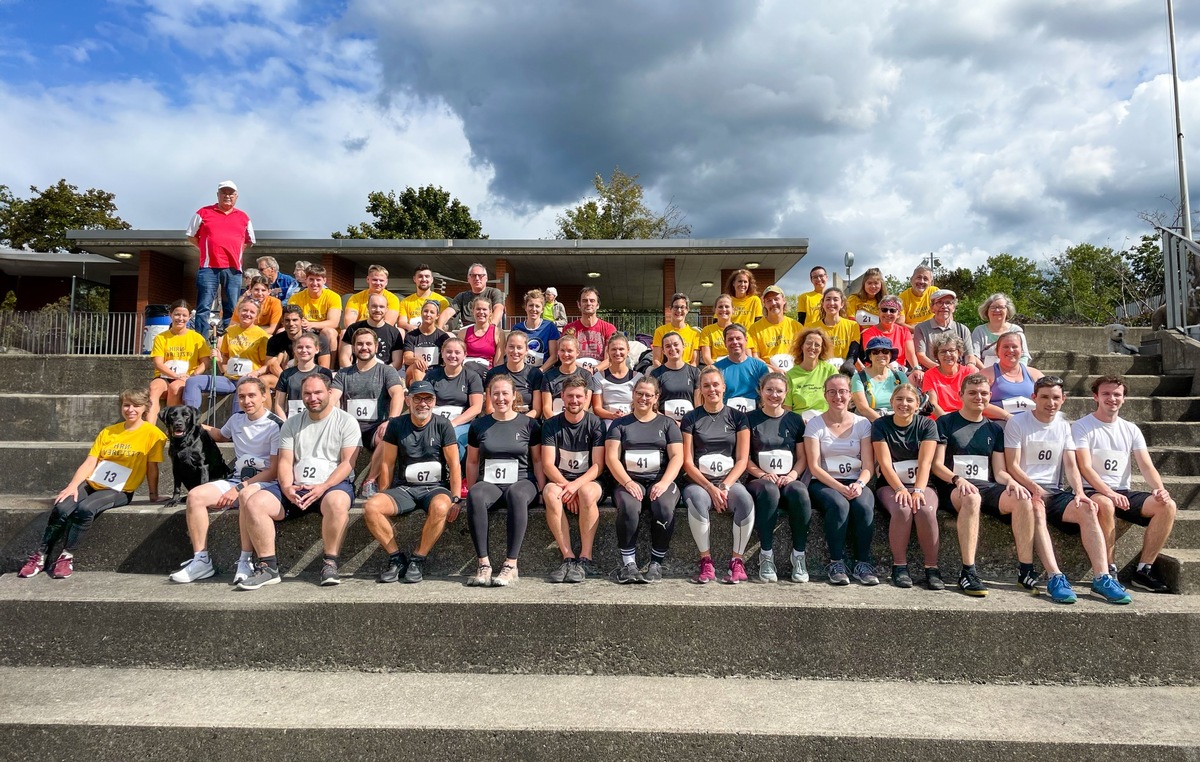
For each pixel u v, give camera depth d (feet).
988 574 13.65
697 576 13.65
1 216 88.58
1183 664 11.12
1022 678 11.17
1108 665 11.14
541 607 11.60
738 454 14.67
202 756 9.43
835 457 14.16
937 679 11.24
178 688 10.84
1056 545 13.52
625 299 69.82
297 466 13.98
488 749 9.37
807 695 10.64
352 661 11.67
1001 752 9.09
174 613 11.79
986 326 19.98
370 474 15.78
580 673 11.52
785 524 13.99
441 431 14.37
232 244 24.70
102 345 40.73
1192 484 15.35
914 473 13.80
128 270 61.87
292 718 9.68
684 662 11.45
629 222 111.45
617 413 17.21
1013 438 13.78
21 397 21.30
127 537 14.21
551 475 14.20
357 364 17.72
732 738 9.23
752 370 17.69
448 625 11.66
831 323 20.47
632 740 9.29
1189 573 12.48
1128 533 13.47
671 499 13.56
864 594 12.26
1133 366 23.68
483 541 13.11
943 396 16.84
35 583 13.14
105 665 11.80
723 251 49.65
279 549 14.05
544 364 19.98
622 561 13.34
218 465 15.12
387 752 9.39
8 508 14.76
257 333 20.67
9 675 11.39
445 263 53.36
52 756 9.52
